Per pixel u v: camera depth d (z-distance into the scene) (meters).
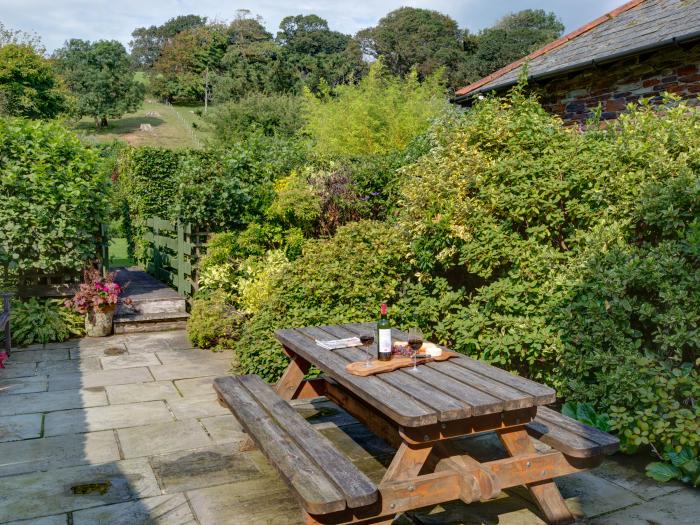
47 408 5.32
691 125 5.09
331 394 4.85
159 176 13.47
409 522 3.44
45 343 7.74
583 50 7.68
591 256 4.82
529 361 5.14
